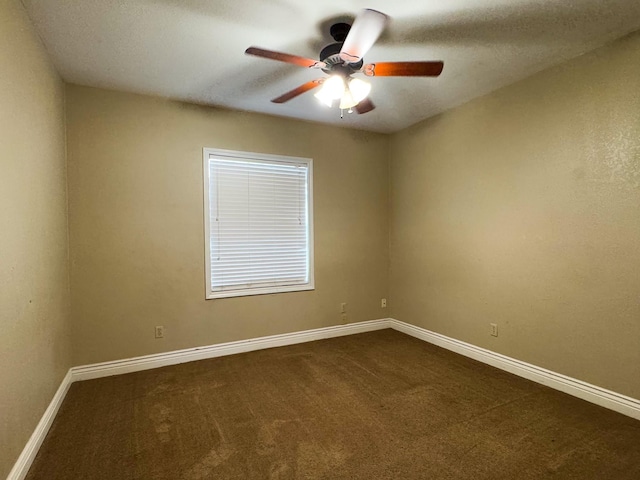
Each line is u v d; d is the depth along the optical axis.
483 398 2.56
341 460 1.88
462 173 3.46
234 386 2.80
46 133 2.34
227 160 3.55
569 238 2.58
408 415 2.33
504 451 1.94
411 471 1.79
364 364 3.26
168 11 1.97
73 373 2.91
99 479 1.75
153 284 3.21
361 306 4.33
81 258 2.94
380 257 4.45
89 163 2.96
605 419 2.25
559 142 2.63
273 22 2.09
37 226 2.11
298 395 2.64
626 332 2.28
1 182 1.60
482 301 3.28
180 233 3.32
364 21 1.70
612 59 2.32
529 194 2.85
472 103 3.33
